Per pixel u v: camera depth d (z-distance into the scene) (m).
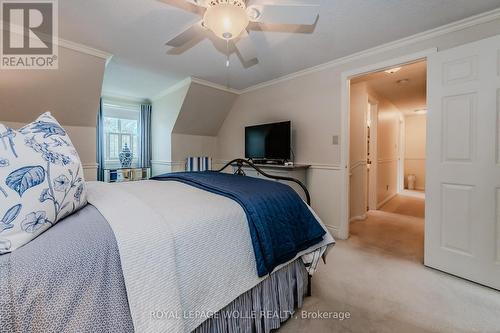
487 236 1.76
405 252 2.42
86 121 3.10
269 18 1.67
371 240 2.77
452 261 1.93
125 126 4.41
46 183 0.76
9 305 0.56
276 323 1.34
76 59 2.47
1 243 0.64
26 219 0.69
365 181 3.72
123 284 0.72
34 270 0.61
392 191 5.62
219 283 1.00
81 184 0.94
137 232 0.81
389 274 1.96
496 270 1.72
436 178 2.01
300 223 1.45
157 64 2.93
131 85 3.78
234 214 1.14
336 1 1.69
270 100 3.61
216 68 3.07
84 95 2.84
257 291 1.26
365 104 3.58
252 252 1.16
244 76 3.38
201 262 0.95
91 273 0.68
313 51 2.54
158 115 4.41
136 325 0.71
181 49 2.51
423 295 1.66
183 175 1.90
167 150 4.22
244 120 4.10
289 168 2.92
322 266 2.10
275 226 1.27
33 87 2.52
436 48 2.06
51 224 0.78
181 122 4.04
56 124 1.05
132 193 1.33
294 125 3.28
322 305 1.55
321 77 2.96
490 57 1.71
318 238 1.52
